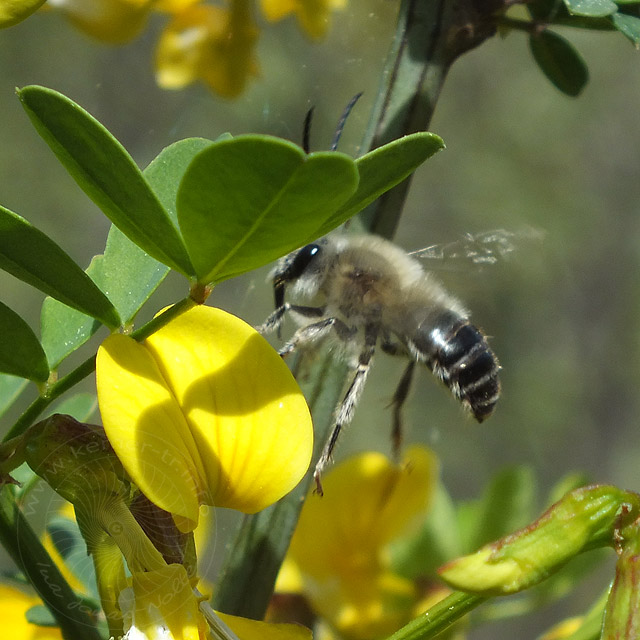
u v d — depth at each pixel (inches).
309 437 9.7
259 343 9.8
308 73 24.5
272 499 9.7
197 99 26.6
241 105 25.1
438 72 10.3
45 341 9.7
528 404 35.5
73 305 9.5
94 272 9.7
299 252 11.3
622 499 9.5
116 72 29.1
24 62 29.6
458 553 11.0
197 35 11.2
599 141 37.9
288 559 10.9
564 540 9.5
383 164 9.2
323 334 10.7
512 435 34.9
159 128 28.6
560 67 10.6
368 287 11.2
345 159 9.1
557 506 9.5
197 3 11.2
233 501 9.7
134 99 28.9
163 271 9.7
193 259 9.3
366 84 24.2
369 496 11.0
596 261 37.4
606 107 37.9
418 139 9.2
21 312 27.6
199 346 9.7
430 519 11.0
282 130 12.3
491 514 11.0
